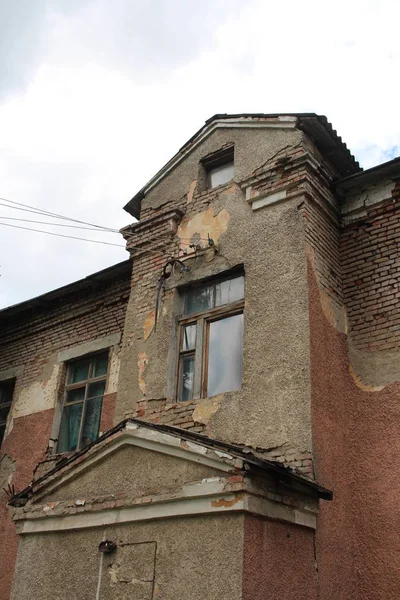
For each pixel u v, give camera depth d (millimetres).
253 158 8062
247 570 4805
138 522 5664
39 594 6035
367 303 7332
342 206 8016
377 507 6258
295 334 6535
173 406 7160
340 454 6434
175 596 5066
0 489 10078
